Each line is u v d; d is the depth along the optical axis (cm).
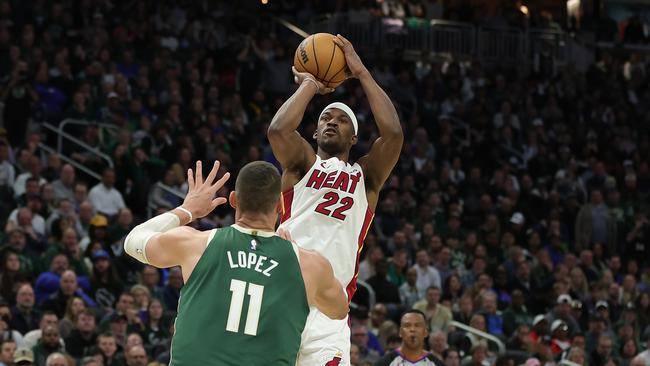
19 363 1270
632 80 3172
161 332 1501
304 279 610
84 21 2562
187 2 2775
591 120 2900
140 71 2362
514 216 2250
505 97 2842
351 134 789
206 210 643
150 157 2095
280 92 2667
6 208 1800
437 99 2788
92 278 1609
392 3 3112
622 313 1978
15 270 1524
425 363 1075
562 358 1698
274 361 593
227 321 593
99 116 2180
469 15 3173
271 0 3094
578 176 2611
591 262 2178
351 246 769
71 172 1870
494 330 1780
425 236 2058
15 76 2100
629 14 3534
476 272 1995
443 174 2362
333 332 751
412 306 1719
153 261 614
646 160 2819
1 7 2458
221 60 2616
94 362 1253
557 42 3234
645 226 2388
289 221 766
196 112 2295
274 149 762
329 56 778
